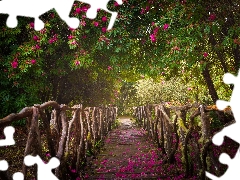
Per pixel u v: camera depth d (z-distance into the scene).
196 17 4.91
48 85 9.07
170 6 5.33
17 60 7.48
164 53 7.17
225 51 7.48
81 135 5.47
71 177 4.64
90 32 8.14
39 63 7.87
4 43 7.96
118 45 7.71
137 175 5.10
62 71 8.62
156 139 8.48
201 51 6.04
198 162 4.12
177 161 5.64
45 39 7.54
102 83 11.59
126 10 7.33
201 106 3.66
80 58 7.77
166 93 12.10
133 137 10.86
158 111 7.63
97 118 8.70
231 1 4.77
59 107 3.84
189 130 4.29
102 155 7.19
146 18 7.80
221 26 5.51
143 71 8.66
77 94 10.60
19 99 8.05
